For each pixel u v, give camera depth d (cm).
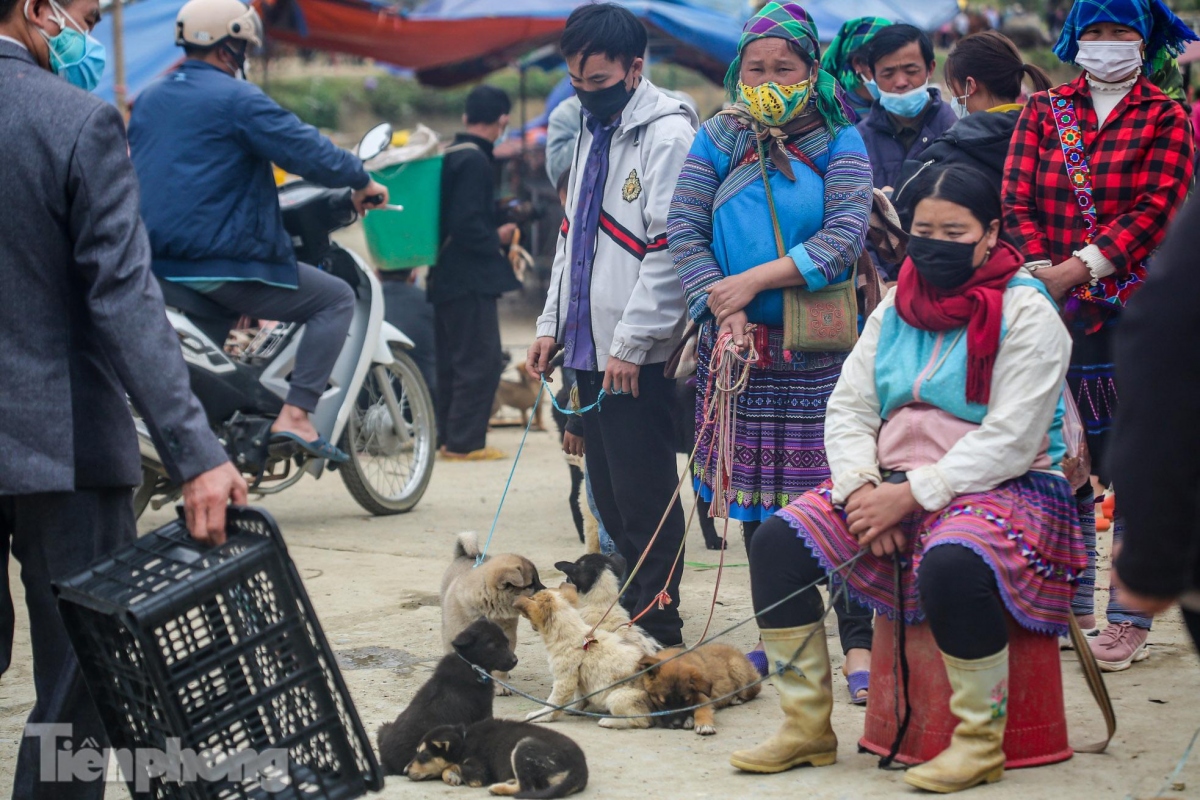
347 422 671
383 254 782
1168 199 375
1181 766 292
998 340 300
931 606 287
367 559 590
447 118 3148
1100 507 607
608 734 347
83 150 253
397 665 421
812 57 369
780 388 374
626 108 414
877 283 402
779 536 310
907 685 304
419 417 725
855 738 339
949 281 303
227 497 251
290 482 641
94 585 246
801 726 312
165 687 230
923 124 508
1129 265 376
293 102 2955
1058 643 310
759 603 313
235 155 552
